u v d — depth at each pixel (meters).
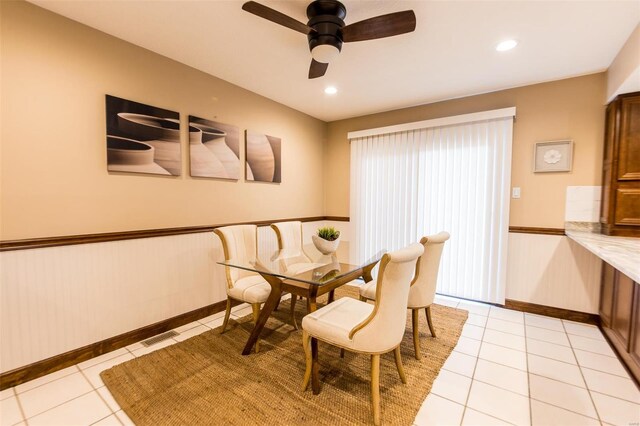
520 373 2.05
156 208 2.57
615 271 2.38
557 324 2.85
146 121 2.46
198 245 2.89
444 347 2.39
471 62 2.62
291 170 4.04
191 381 1.93
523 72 2.81
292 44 2.37
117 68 2.29
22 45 1.87
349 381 1.94
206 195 2.98
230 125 3.17
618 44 2.29
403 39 2.23
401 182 3.88
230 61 2.67
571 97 2.92
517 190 3.18
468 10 1.89
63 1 1.86
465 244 3.43
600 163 2.83
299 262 2.48
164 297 2.64
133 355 2.24
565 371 2.07
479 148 3.31
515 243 3.20
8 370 1.85
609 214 2.63
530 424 1.59
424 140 3.69
